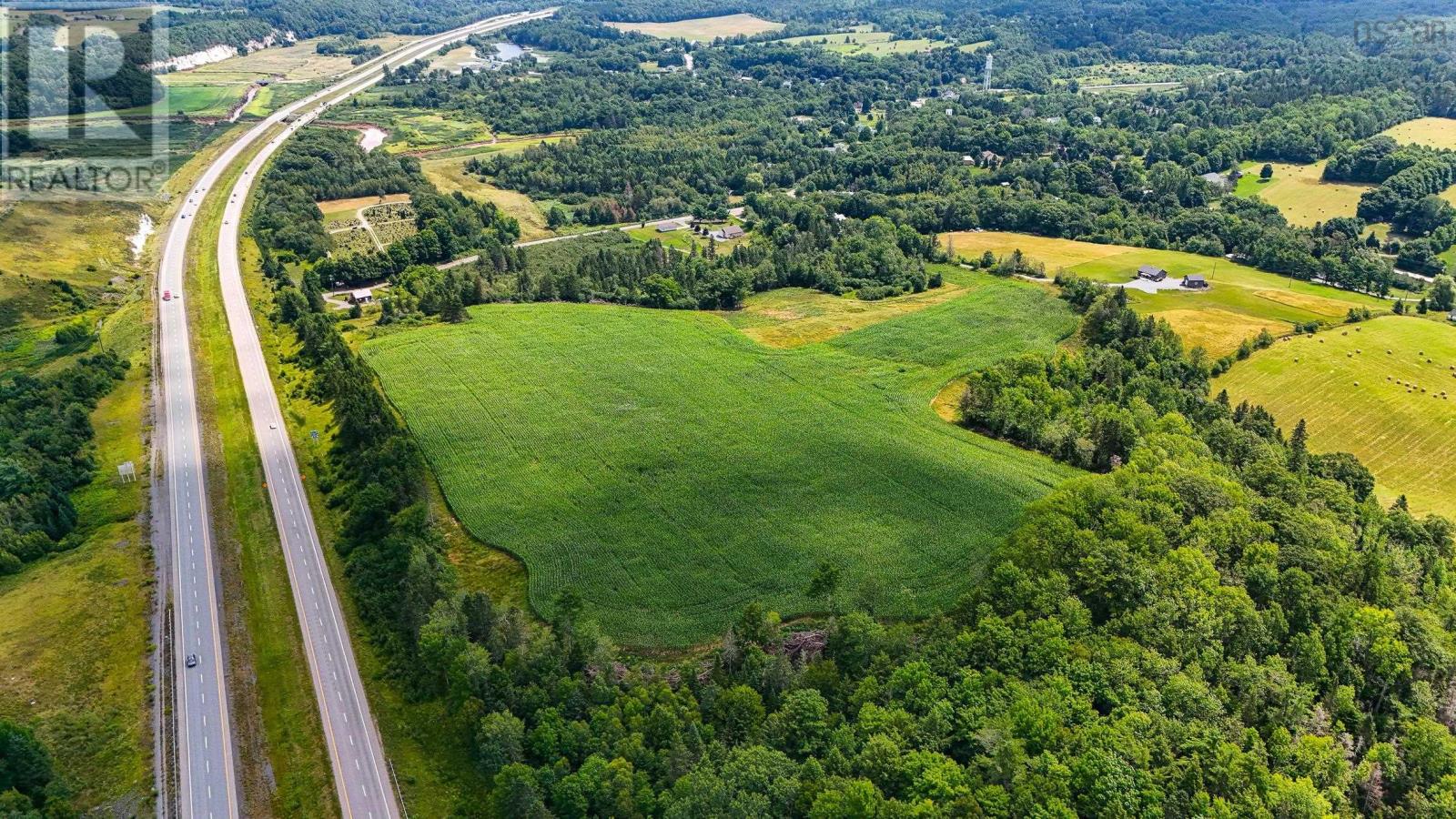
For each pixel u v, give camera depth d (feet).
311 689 327.47
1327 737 270.26
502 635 326.65
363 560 384.06
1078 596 331.16
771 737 285.02
